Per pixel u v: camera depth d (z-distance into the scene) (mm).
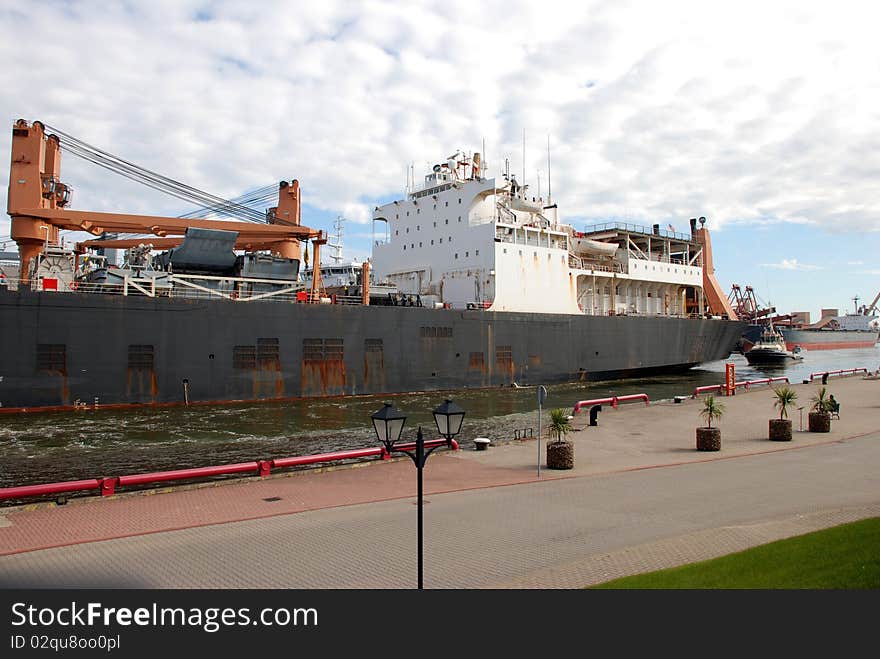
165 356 26641
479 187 41531
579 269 45375
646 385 43188
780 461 17547
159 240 36438
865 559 7574
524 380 39281
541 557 9016
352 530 10555
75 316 24734
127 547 9586
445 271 43406
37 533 10250
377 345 32750
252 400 28844
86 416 24266
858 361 95875
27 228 27328
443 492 13602
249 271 32125
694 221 60344
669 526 10648
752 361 82312
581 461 17656
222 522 11031
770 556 8156
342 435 22594
